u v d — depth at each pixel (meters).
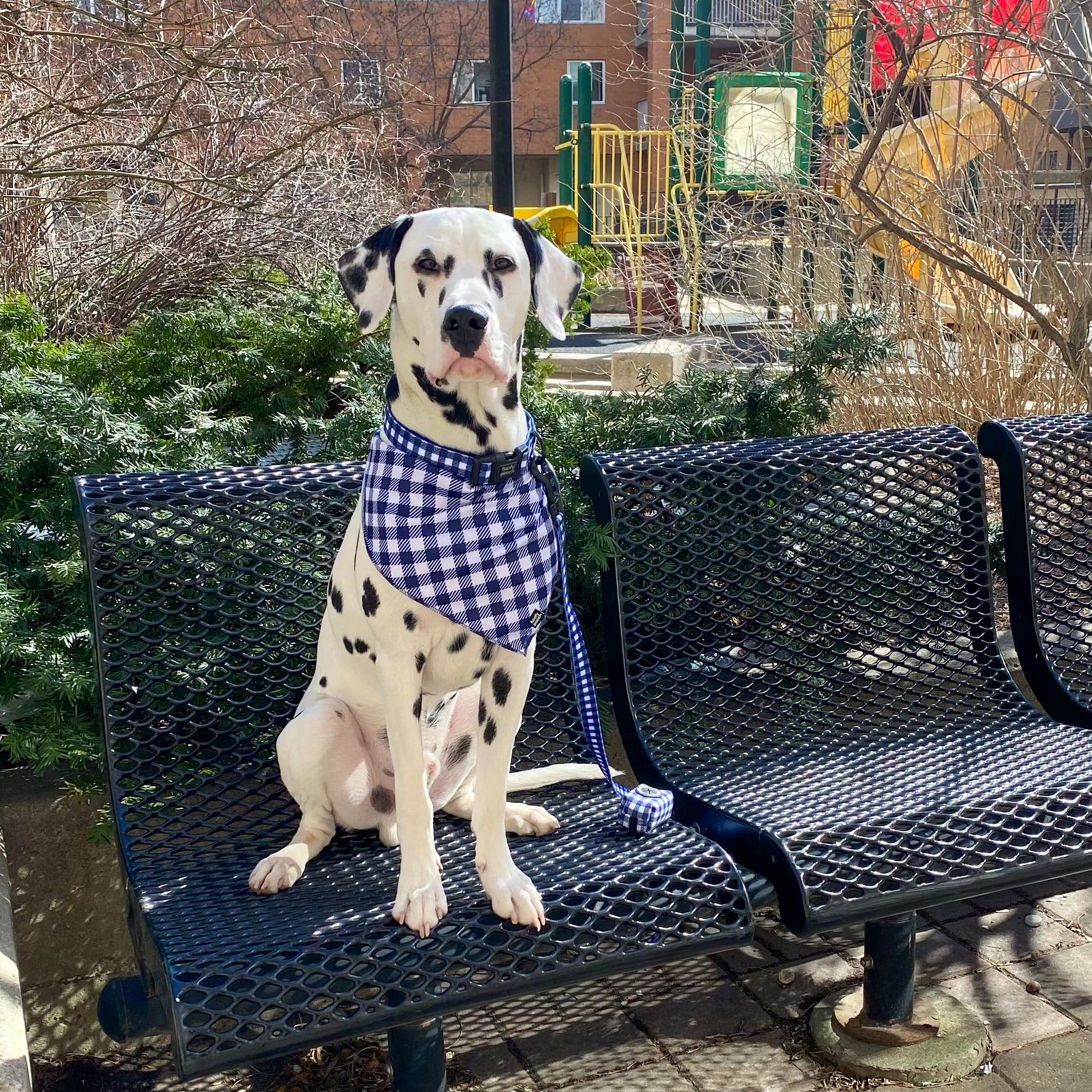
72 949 2.52
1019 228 4.86
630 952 1.84
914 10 4.44
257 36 5.25
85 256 4.88
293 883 2.00
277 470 2.46
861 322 3.72
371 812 2.18
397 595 1.90
